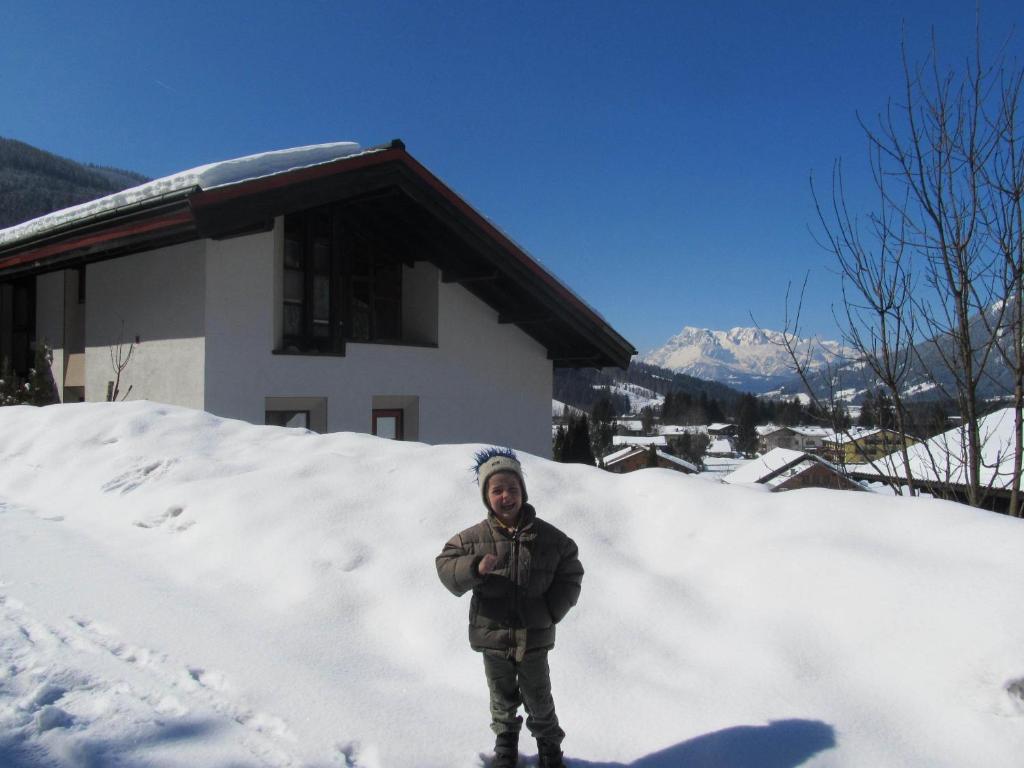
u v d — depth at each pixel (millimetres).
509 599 2908
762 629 3691
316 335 12492
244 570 4715
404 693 3383
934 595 3559
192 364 10688
